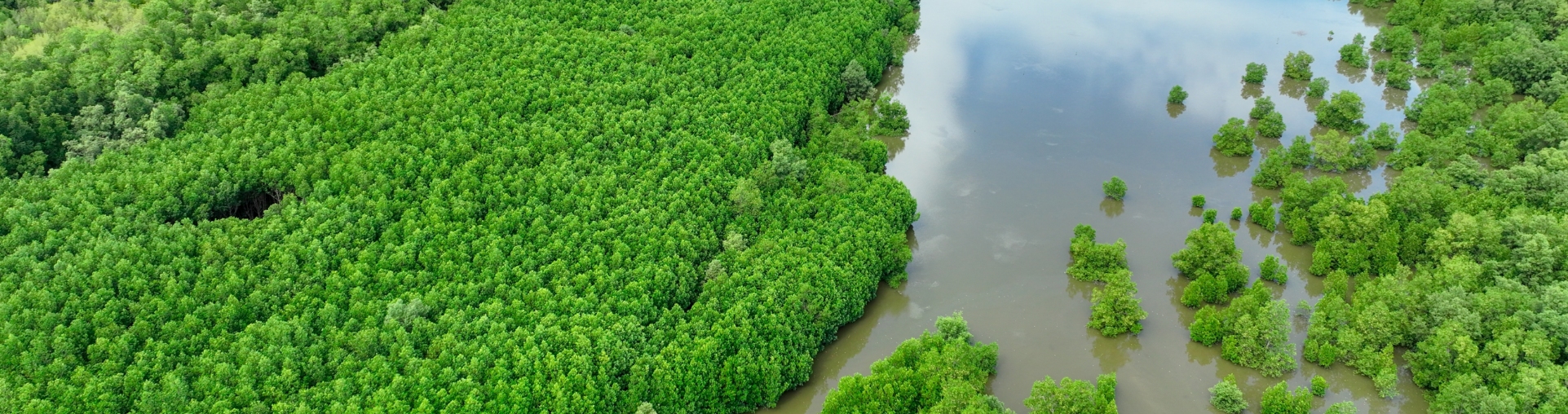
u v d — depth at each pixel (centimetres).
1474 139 17675
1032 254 15862
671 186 15425
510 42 19362
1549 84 19288
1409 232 14825
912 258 15762
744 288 13300
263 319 12481
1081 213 17062
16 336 11681
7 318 11944
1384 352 12644
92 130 16212
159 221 14125
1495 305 12644
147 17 18638
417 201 14688
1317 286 14925
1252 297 13488
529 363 11638
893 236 14875
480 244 13650
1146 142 19575
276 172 14950
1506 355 11844
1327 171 17812
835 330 13800
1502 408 11050
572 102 17725
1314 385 12431
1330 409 11669
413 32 19362
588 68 18762
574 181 15288
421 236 13688
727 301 13150
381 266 13188
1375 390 12719
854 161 17188
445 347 11819
